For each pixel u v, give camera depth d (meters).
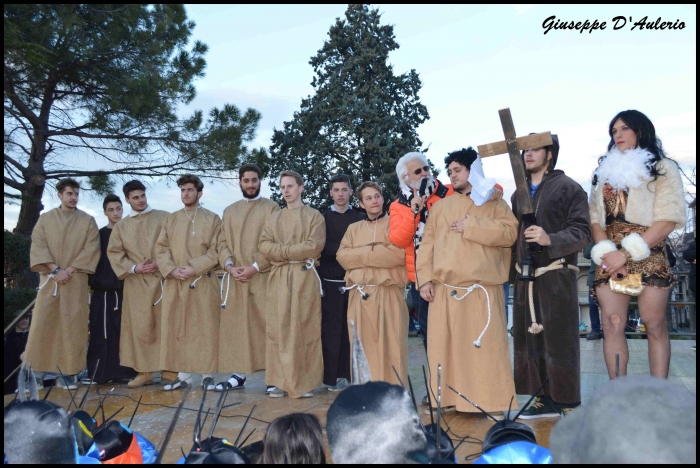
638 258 3.57
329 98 29.53
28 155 11.02
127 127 11.84
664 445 1.21
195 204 6.10
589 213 3.96
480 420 4.04
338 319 5.56
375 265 4.88
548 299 3.99
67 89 10.79
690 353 6.90
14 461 1.68
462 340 4.16
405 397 1.59
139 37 10.40
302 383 5.22
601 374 5.54
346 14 32.44
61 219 6.18
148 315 6.11
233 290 5.81
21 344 6.17
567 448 1.42
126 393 5.71
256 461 2.18
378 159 27.59
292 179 5.57
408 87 31.72
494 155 4.04
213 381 6.12
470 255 4.16
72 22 8.39
